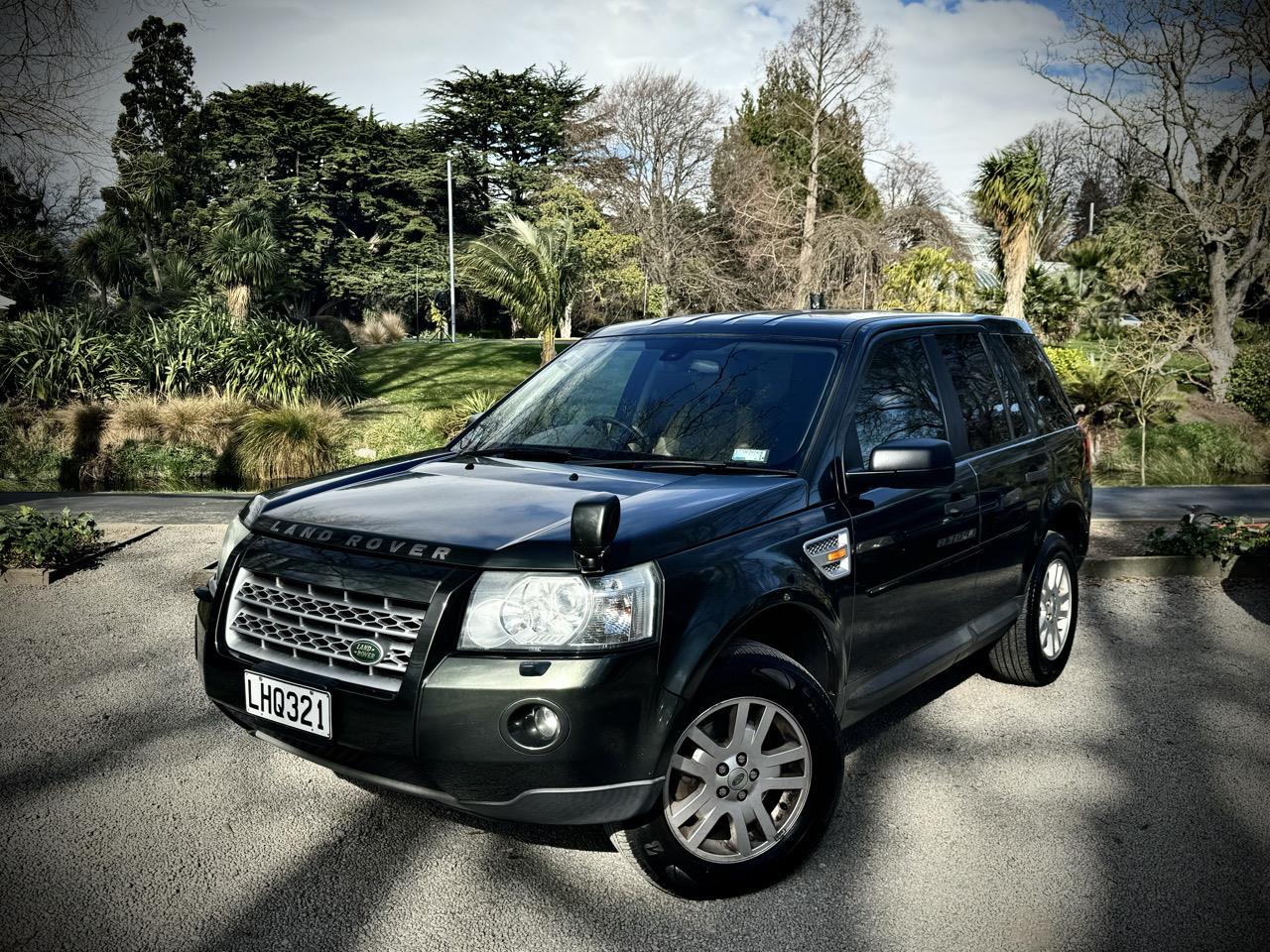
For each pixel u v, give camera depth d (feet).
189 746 13.56
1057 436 16.69
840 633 11.04
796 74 127.44
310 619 9.48
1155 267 85.51
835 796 10.52
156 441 51.90
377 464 12.60
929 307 80.74
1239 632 19.76
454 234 189.57
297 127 182.60
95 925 9.43
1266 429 70.13
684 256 127.34
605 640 8.79
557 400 13.75
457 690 8.63
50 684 15.76
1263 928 9.68
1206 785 12.77
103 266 72.43
